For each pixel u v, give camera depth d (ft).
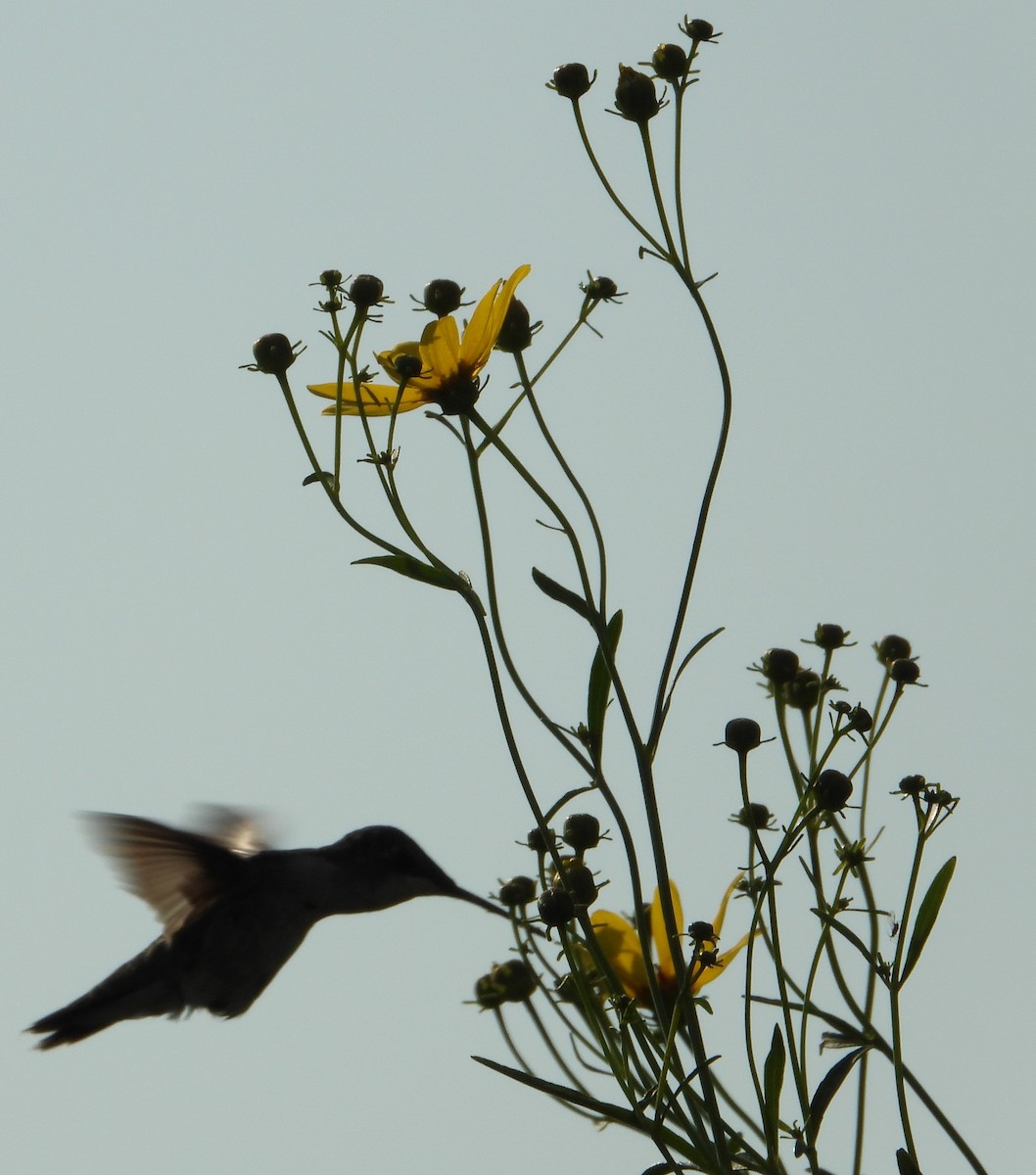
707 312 17.79
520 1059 21.02
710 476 17.39
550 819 17.46
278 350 19.20
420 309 19.40
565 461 18.24
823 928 17.48
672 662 17.10
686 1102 16.72
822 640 20.86
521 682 17.65
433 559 17.81
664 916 16.88
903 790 17.79
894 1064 17.01
